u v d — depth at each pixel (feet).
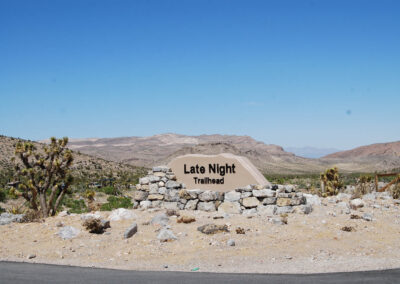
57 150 59.21
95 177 204.95
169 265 35.22
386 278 29.25
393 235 43.73
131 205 94.89
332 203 60.64
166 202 59.88
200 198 57.52
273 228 45.70
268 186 55.62
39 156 59.21
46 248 40.11
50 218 51.39
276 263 35.29
